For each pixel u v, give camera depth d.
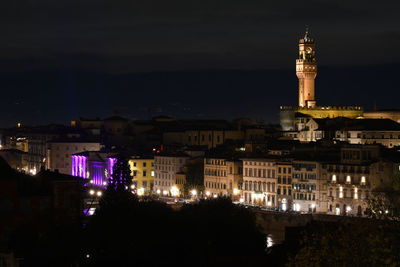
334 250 177.88
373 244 171.50
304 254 182.12
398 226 188.00
